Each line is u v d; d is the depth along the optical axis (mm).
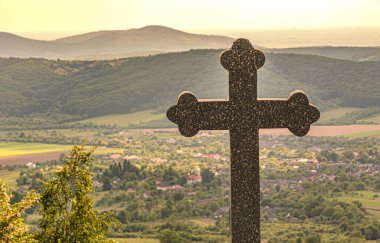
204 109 14469
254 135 14602
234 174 14648
